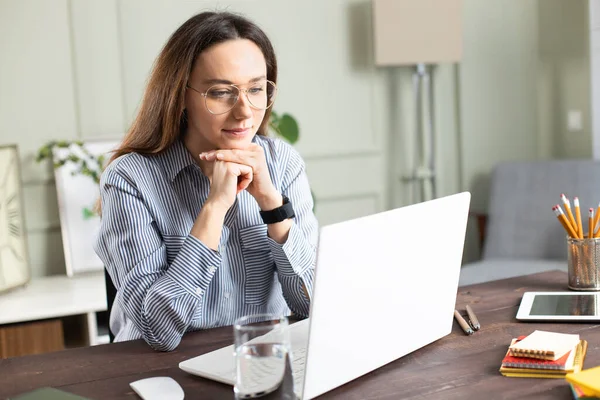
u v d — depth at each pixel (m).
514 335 1.37
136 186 1.55
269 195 1.53
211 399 1.12
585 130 3.95
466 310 1.52
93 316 2.86
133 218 1.53
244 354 1.06
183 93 1.52
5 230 3.01
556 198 3.60
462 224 1.36
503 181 3.75
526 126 4.26
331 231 1.05
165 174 1.60
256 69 1.47
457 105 4.16
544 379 1.14
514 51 4.20
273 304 1.67
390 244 1.18
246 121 1.47
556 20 4.07
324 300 1.07
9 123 3.31
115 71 3.44
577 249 1.64
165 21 3.53
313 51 3.85
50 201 3.38
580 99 3.96
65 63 3.38
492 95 4.19
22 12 3.30
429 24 3.77
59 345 2.81
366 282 1.14
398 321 1.24
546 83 4.19
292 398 1.06
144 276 1.47
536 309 1.50
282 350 1.06
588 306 1.50
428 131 4.06
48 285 3.17
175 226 1.58
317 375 1.09
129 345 1.43
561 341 1.21
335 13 3.88
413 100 4.07
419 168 4.07
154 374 1.25
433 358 1.27
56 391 1.13
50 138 3.37
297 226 1.65
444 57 3.81
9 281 3.01
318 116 3.89
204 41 1.47
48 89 3.36
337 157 3.95
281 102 3.81
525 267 3.34
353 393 1.13
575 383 1.01
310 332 1.06
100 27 3.41
